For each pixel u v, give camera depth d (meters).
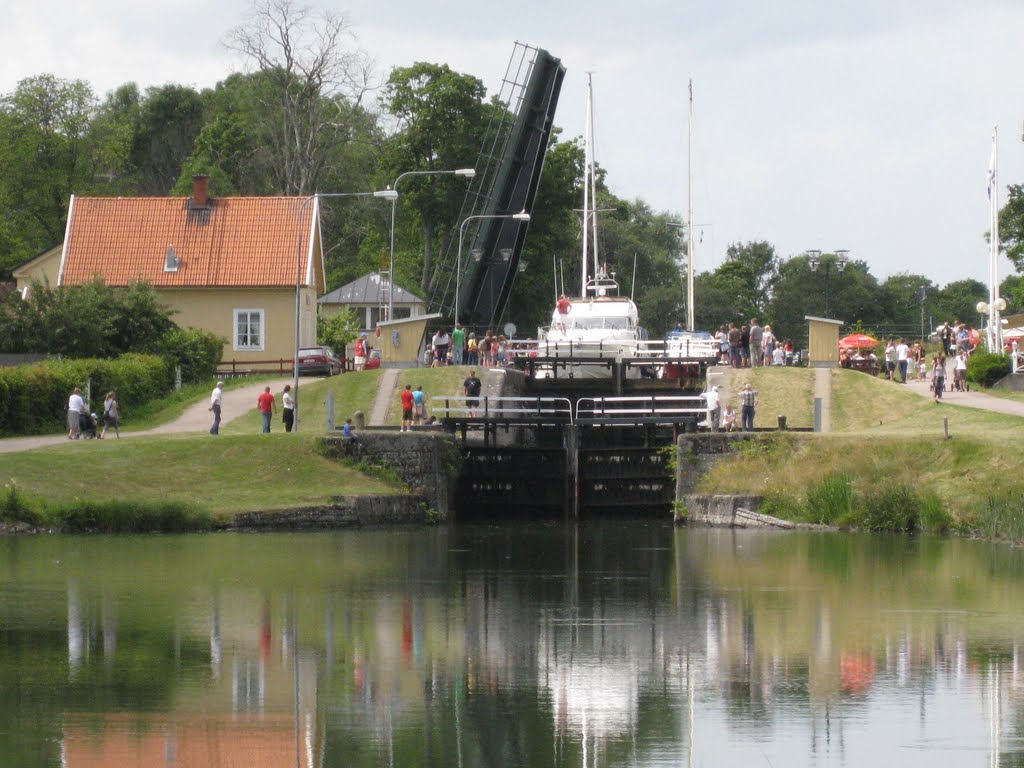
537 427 72.56
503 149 87.88
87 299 83.00
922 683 33.84
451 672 34.53
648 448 68.62
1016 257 111.00
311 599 42.88
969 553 52.50
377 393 78.38
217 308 95.19
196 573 46.53
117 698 31.91
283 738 29.44
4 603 41.25
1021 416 68.06
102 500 56.22
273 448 63.38
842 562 50.66
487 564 50.53
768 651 36.88
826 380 77.50
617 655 36.38
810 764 28.20
